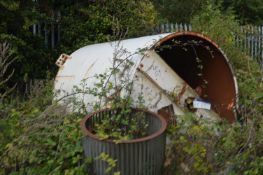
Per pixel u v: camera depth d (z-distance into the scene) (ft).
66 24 29.78
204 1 39.42
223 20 29.89
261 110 13.58
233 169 12.13
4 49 19.11
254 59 29.27
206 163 12.68
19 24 23.54
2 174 12.69
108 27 29.89
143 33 30.60
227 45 25.41
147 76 14.78
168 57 19.61
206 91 18.42
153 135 11.61
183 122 13.83
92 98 15.64
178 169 13.00
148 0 33.19
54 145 13.08
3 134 13.96
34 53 25.14
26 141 13.01
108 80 14.82
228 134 13.01
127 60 14.78
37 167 12.57
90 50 19.67
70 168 12.25
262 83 15.05
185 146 13.09
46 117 14.70
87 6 31.55
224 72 17.42
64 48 28.40
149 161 11.52
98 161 11.61
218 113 17.11
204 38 16.42
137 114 13.51
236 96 16.49
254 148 12.01
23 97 21.16
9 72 23.97
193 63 19.03
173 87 15.40
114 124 13.32
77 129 13.35
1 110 15.96
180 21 40.52
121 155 11.30
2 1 21.12
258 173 11.64
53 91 19.19
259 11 47.44
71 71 19.06
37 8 26.45
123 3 30.86
